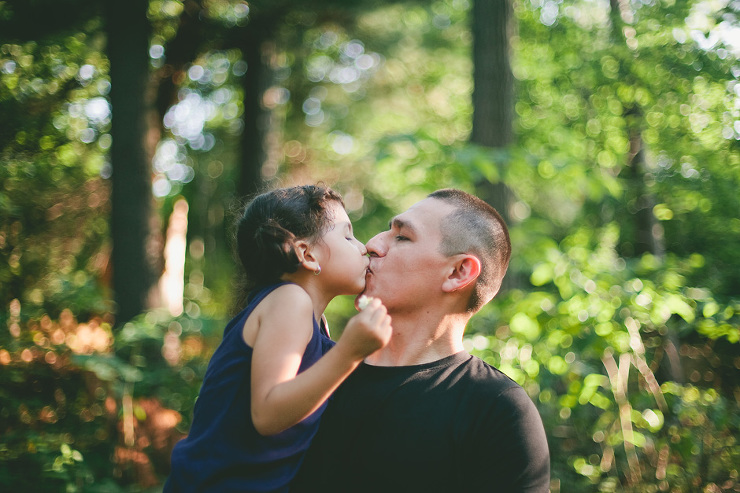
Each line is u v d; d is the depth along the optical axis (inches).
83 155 324.8
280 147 468.4
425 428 56.8
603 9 287.1
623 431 127.0
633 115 231.3
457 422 56.8
